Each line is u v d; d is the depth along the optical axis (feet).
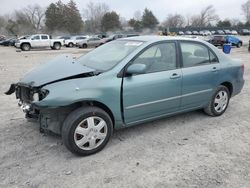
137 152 13.24
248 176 11.28
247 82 29.94
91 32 338.54
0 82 30.35
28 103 13.38
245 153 13.20
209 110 17.65
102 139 13.16
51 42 104.53
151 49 14.48
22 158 12.65
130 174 11.43
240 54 71.26
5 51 95.61
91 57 15.64
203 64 16.61
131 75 13.61
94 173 11.50
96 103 12.97
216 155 13.00
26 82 13.07
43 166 12.01
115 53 14.78
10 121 17.07
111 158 12.69
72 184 10.77
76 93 12.10
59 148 13.61
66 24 317.22
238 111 19.30
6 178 11.13
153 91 14.28
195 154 13.08
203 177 11.21
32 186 10.64
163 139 14.66
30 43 99.66
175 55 15.39
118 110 13.41
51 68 13.78
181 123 16.87
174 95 15.24
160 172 11.57
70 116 12.30
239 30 278.87
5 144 13.96
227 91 18.12
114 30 327.06
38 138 14.65
